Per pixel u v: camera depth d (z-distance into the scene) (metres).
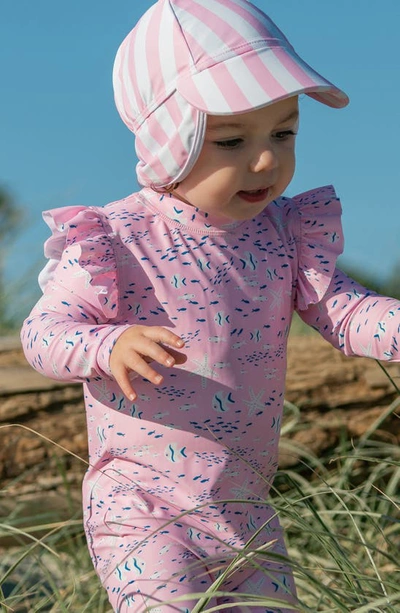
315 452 4.17
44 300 2.74
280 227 2.93
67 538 3.96
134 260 2.76
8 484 3.99
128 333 2.50
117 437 2.74
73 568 3.80
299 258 2.95
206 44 2.69
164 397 2.71
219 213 2.73
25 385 4.04
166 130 2.71
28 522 3.97
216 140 2.65
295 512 2.81
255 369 2.78
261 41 2.72
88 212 2.80
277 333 2.83
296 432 4.17
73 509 4.02
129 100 2.82
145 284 2.74
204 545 2.64
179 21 2.73
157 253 2.78
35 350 2.65
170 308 2.73
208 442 2.71
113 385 2.74
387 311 2.86
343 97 2.73
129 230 2.80
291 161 2.71
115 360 2.50
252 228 2.88
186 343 2.71
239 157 2.66
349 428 4.21
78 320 2.67
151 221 2.83
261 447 2.80
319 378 4.24
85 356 2.55
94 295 2.67
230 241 2.84
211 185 2.68
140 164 2.85
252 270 2.83
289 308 2.91
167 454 2.71
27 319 2.75
